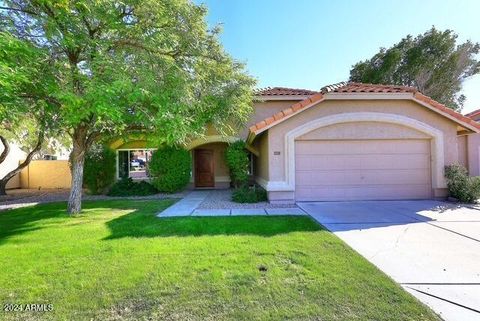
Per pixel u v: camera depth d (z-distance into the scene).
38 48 7.83
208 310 3.74
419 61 30.47
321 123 12.10
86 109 7.61
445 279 4.60
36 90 8.17
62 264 5.35
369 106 12.25
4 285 4.50
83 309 3.79
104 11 8.61
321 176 12.53
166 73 9.88
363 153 12.55
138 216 10.04
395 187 12.59
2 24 7.53
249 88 13.76
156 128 9.54
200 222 8.81
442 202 11.80
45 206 13.12
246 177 15.36
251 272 4.87
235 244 6.44
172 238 7.02
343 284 4.39
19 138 17.25
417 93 11.89
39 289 4.34
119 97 8.10
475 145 18.97
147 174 19.06
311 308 3.74
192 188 19.80
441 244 6.40
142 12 9.66
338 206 11.30
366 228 7.86
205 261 5.40
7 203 14.51
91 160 17.20
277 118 11.77
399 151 12.59
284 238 6.88
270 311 3.68
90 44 8.79
